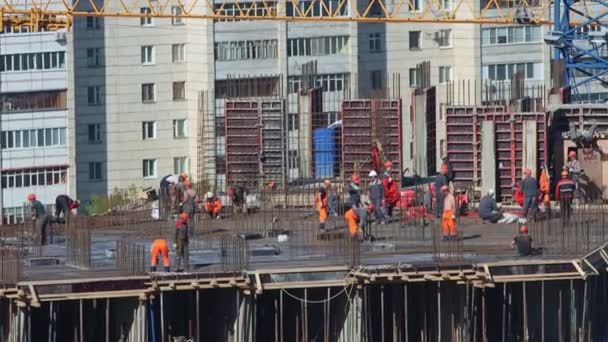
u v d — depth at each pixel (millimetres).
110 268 177625
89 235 186125
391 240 190125
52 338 174125
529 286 183000
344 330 176250
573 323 183125
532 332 183125
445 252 181125
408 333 180125
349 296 175000
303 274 174000
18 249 183750
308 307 179125
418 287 180500
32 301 167875
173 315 178250
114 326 175750
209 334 179500
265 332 179625
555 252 182500
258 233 195875
